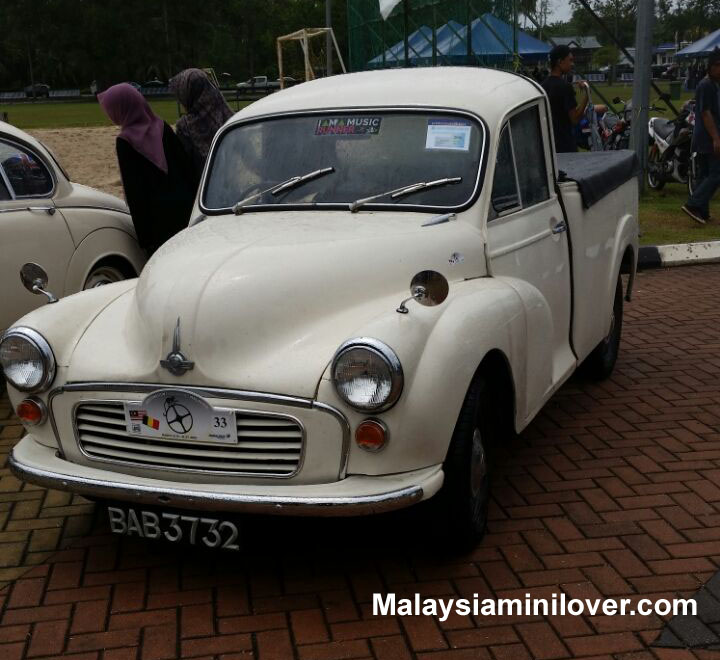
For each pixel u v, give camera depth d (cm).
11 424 568
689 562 388
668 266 984
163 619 357
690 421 550
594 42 7356
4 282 576
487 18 1518
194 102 688
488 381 402
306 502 328
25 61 11288
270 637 343
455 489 364
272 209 446
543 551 400
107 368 361
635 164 641
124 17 10738
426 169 436
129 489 349
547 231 477
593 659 327
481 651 333
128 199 635
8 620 358
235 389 340
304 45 2009
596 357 602
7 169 595
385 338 329
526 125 480
